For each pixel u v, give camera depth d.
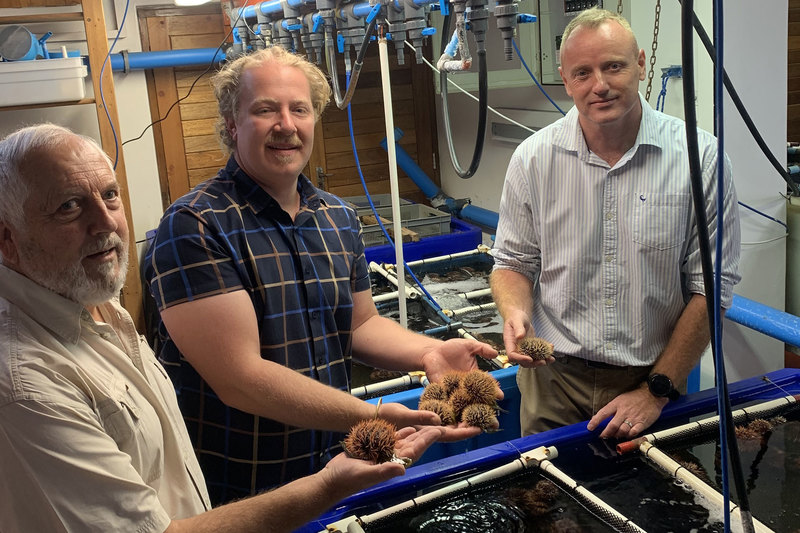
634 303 1.86
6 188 0.99
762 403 1.74
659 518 1.35
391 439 1.14
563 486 1.47
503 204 2.05
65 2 3.95
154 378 1.24
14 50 3.38
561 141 1.88
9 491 0.96
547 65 3.47
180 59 4.25
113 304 1.20
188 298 1.41
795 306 2.93
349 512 1.43
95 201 1.03
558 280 1.94
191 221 1.44
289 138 1.51
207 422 1.53
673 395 1.78
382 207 4.54
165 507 1.19
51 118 4.06
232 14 3.63
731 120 2.65
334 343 1.63
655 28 2.53
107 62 3.54
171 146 4.53
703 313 1.80
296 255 1.57
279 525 1.07
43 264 1.01
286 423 1.41
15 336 0.98
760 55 2.63
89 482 0.96
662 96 2.70
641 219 1.82
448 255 3.68
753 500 1.38
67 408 0.96
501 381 2.21
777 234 2.86
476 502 1.45
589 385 1.94
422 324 2.80
